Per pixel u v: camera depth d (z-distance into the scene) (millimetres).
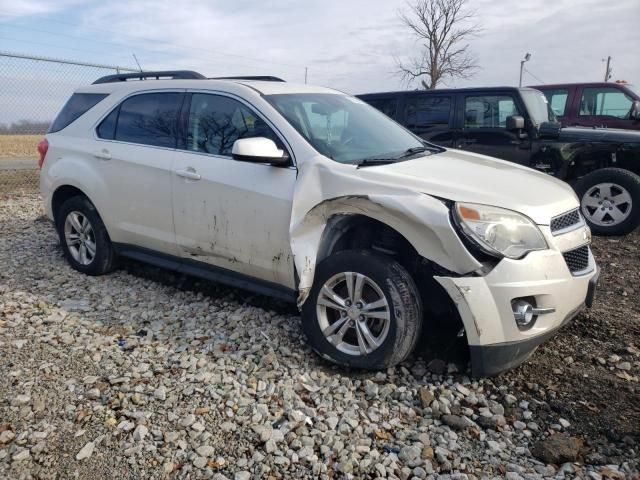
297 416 2736
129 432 2635
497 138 7023
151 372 3160
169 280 4773
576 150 6582
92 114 4738
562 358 3387
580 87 9609
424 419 2797
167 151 4094
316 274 3268
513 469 2418
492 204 2867
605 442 2602
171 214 4043
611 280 4895
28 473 2355
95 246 4777
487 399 2963
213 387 3006
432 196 2922
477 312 2791
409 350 3062
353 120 4066
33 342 3527
